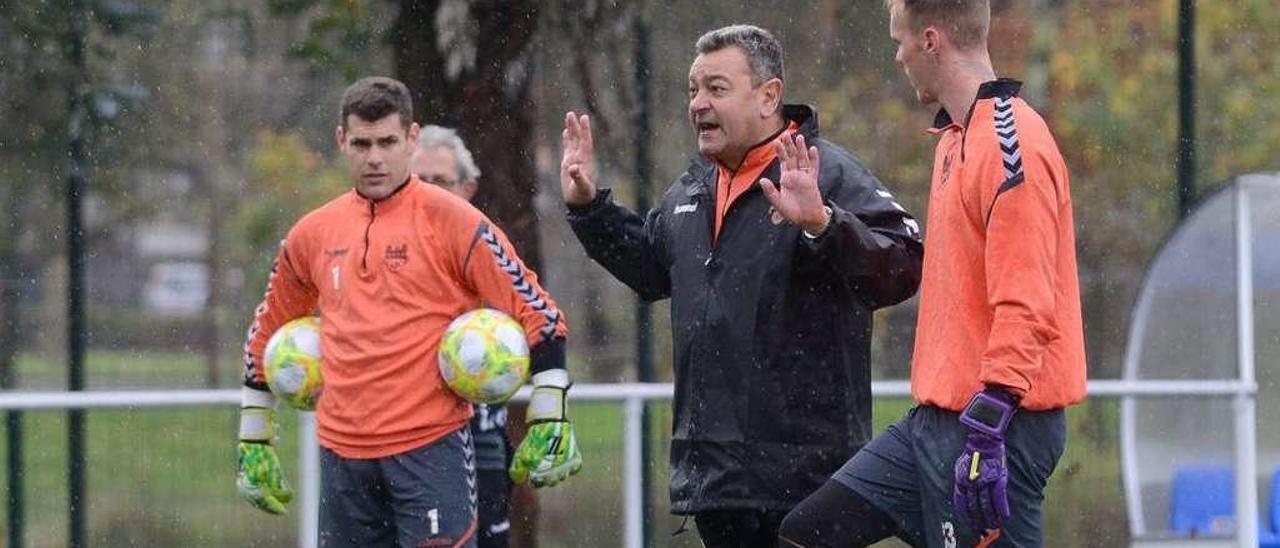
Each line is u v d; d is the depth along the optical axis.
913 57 16.66
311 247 19.48
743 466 18.25
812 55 31.95
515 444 27.17
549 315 19.22
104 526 26.72
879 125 32.09
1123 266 32.88
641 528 25.33
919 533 17.17
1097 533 28.95
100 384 29.05
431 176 22.22
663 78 29.52
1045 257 15.50
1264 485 29.95
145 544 26.66
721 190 18.56
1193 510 28.67
